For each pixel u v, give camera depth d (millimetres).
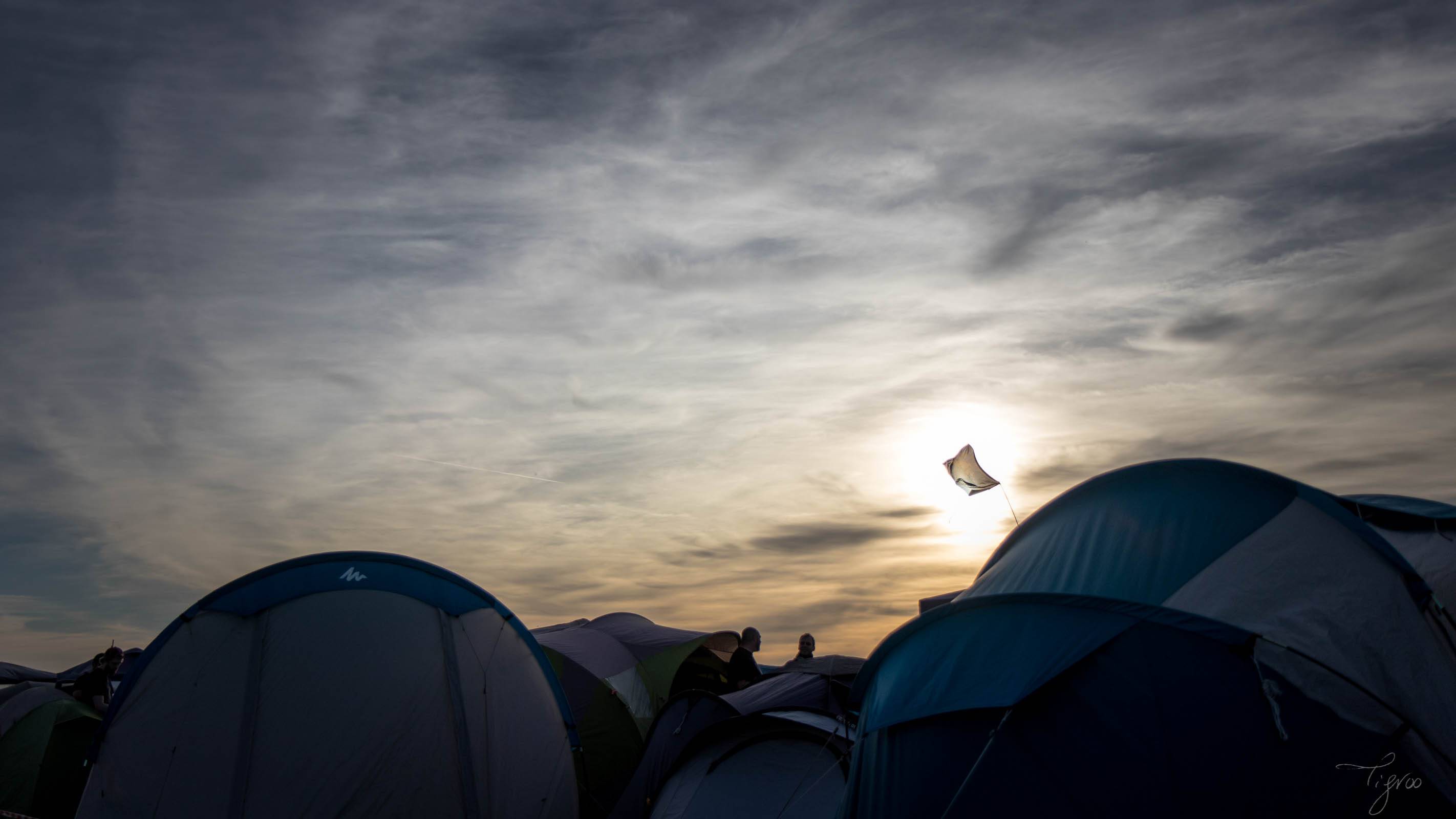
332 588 8930
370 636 8609
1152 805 5109
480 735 8586
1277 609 5645
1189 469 6840
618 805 9969
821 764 8281
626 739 12914
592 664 13734
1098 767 5320
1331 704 5211
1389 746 5066
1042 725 5609
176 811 7504
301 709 8039
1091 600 6062
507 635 9555
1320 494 6109
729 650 16016
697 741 9047
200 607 8633
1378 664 5316
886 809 5902
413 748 8133
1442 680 5289
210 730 7875
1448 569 7156
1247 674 5375
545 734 9234
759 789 8289
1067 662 5727
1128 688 5543
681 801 8594
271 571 8953
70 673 17000
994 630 6398
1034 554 7176
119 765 7715
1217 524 6297
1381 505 8352
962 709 5867
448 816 8023
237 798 7582
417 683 8469
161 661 8289
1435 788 4969
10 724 11422
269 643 8391
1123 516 6848
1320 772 5012
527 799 8711
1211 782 5078
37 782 11031
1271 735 5148
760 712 8805
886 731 6316
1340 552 5844
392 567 9297
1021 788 5434
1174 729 5297
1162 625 5734
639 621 16844
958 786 5652
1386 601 5578
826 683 9727
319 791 7707
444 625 9008
